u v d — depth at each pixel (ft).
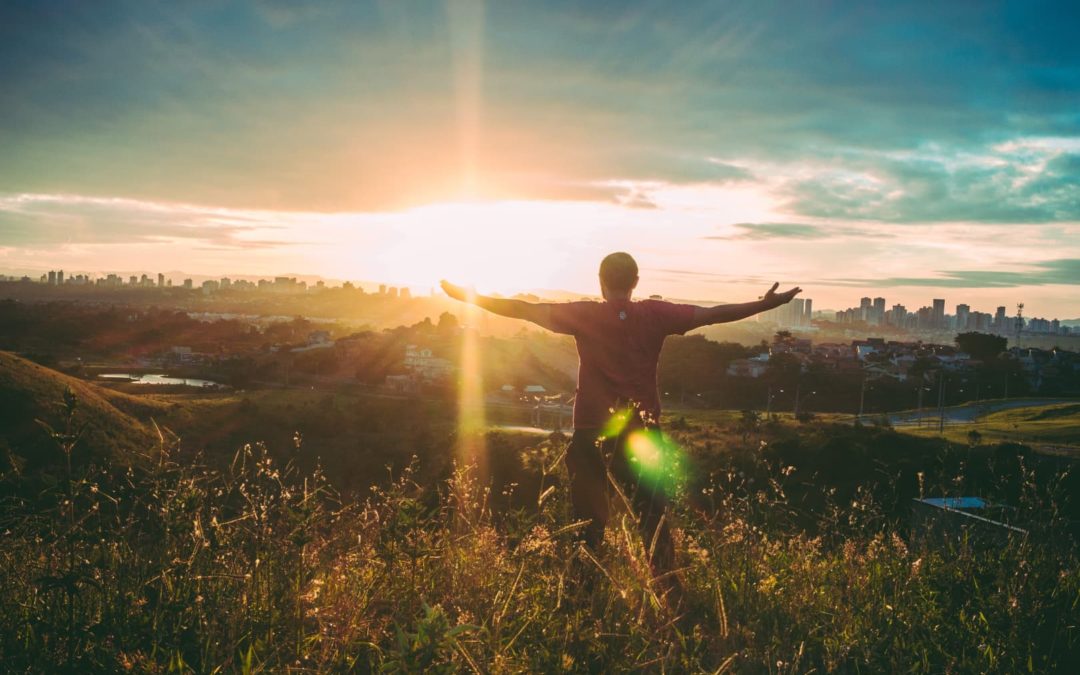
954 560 10.46
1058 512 10.48
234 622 7.02
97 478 7.42
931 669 8.15
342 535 8.92
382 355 570.05
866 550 11.06
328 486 8.95
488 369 522.06
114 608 7.14
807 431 98.48
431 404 339.77
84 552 7.66
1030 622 8.47
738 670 7.50
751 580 10.11
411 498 9.24
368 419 263.49
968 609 9.39
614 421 11.06
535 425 286.05
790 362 488.02
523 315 11.89
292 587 7.77
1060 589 9.50
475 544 9.19
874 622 9.11
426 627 5.88
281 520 8.14
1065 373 525.34
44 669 6.39
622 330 11.66
